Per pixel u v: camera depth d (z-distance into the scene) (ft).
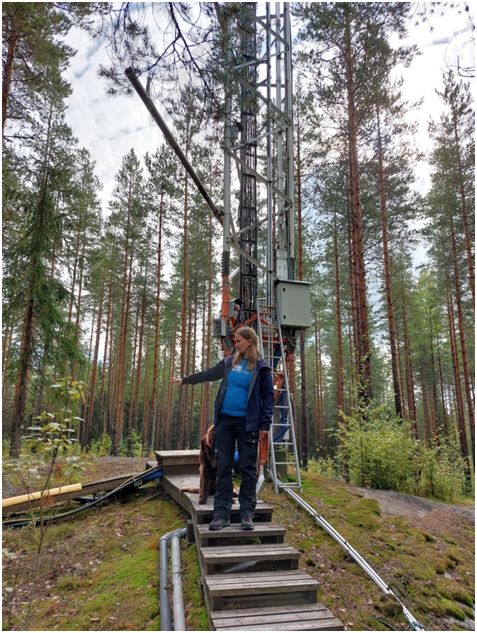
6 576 12.82
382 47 35.42
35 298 32.71
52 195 34.73
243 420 12.18
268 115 18.29
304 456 52.60
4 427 35.27
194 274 76.38
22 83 36.37
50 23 28.91
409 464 25.13
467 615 12.61
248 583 9.80
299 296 20.80
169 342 100.17
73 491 17.81
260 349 19.21
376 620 11.22
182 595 10.78
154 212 64.54
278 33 22.35
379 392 84.74
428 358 91.20
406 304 80.02
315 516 15.97
